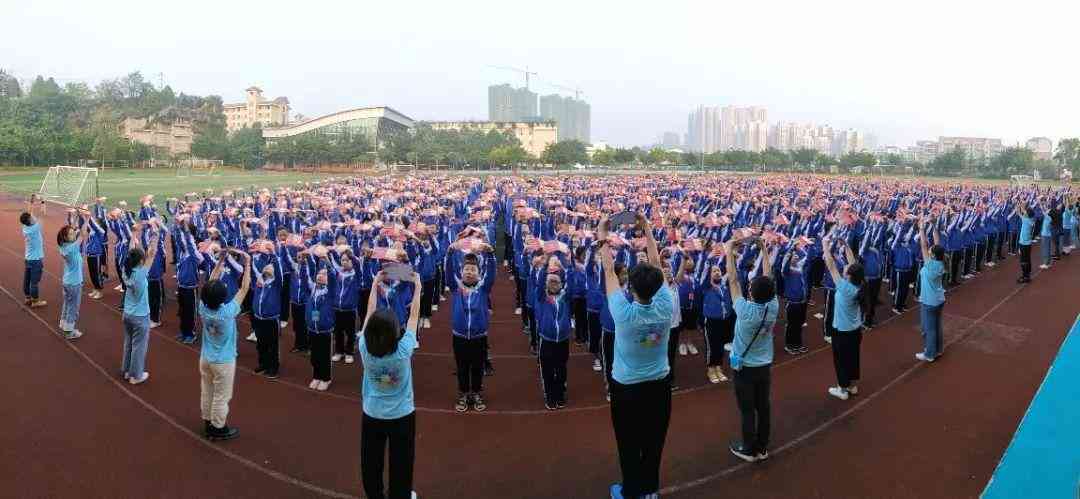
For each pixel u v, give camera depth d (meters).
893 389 10.30
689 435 8.61
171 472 7.44
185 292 12.63
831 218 22.28
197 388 10.18
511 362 12.02
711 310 10.76
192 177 78.56
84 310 14.98
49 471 7.39
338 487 7.17
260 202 24.83
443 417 9.22
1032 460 7.73
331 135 117.62
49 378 10.41
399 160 110.44
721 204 29.31
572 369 11.62
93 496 6.89
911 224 16.27
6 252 23.44
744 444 7.78
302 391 10.23
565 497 6.98
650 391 5.77
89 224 16.34
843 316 9.64
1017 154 100.12
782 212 25.89
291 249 14.70
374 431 5.90
